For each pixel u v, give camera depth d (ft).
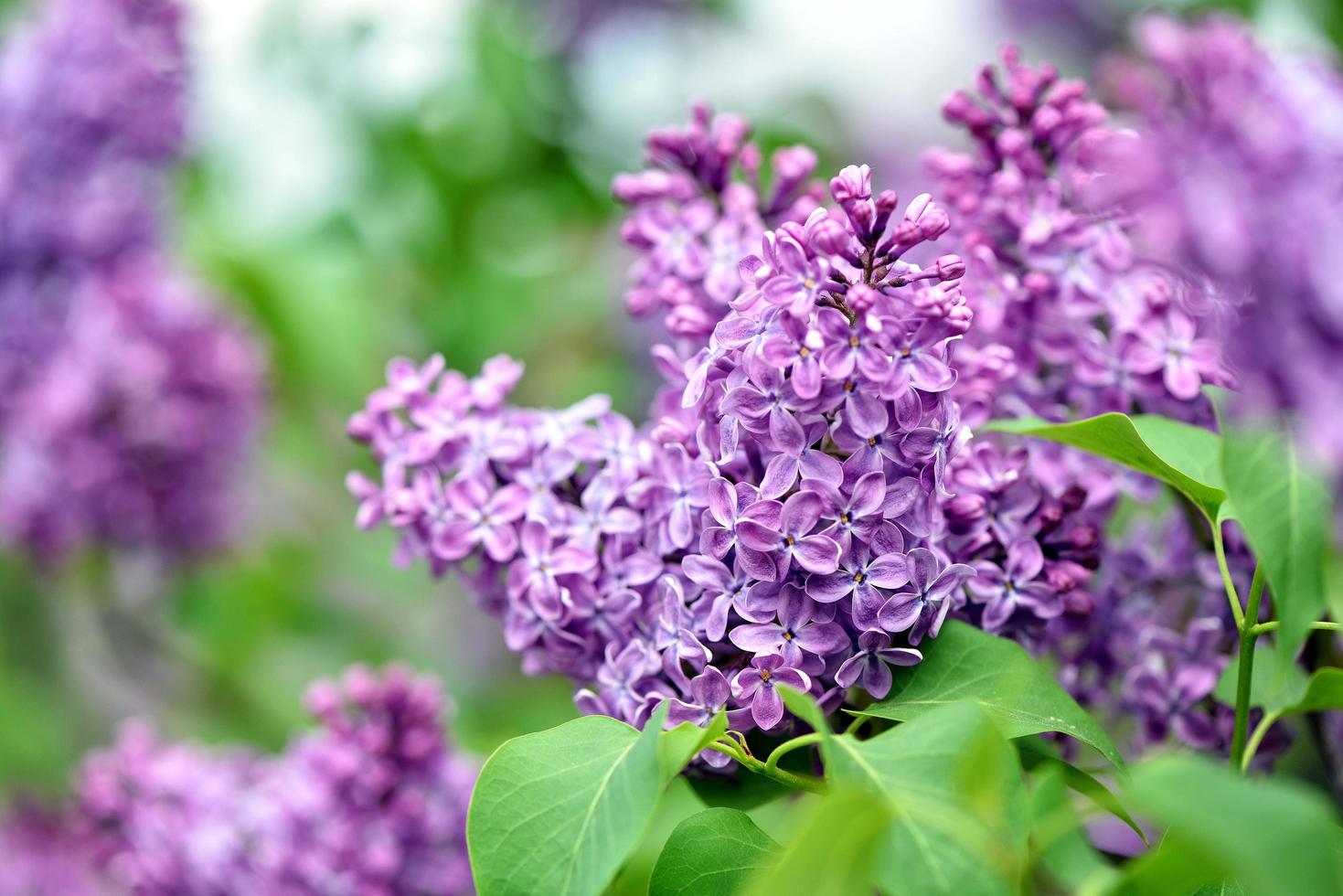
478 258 3.36
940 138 4.01
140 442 2.93
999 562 1.76
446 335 3.32
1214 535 1.72
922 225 1.65
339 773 2.06
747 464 1.67
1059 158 1.86
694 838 1.66
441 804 2.08
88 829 2.20
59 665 3.24
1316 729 1.85
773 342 1.62
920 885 1.49
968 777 1.48
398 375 1.83
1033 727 1.64
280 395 3.31
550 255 3.51
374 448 1.83
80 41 2.97
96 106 2.95
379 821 2.07
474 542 1.76
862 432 1.63
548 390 3.38
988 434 1.91
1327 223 1.55
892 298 1.65
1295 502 1.61
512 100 3.31
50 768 3.19
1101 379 1.80
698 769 1.73
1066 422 1.82
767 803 1.76
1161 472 1.72
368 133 3.34
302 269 3.11
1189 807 1.40
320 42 3.39
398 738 2.08
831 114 3.71
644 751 1.59
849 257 1.66
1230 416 1.66
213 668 3.21
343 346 3.10
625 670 1.70
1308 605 1.60
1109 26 3.79
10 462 2.96
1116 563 1.84
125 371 2.86
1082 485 1.81
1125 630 1.84
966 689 1.66
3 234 2.92
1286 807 1.40
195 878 2.13
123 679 3.23
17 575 3.22
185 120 3.12
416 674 3.26
